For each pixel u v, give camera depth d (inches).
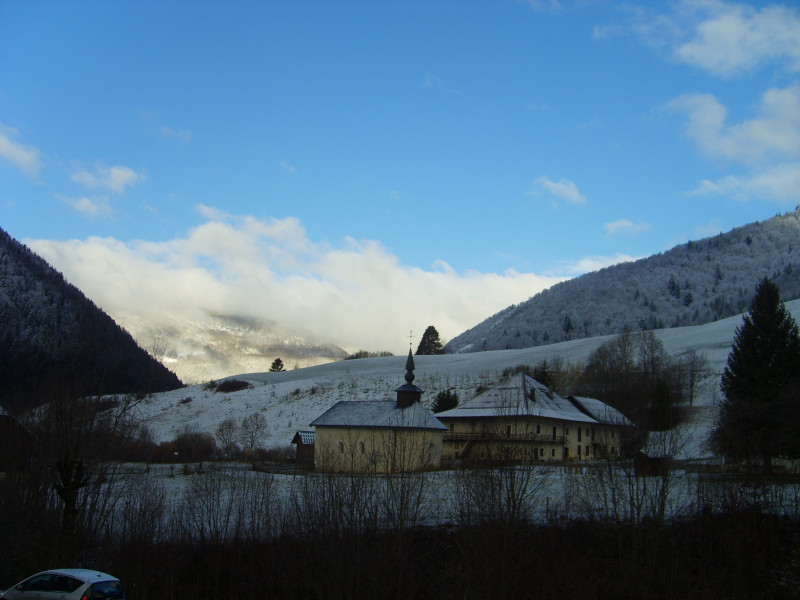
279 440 4662.9
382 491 1926.7
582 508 1811.0
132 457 3031.5
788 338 3078.2
